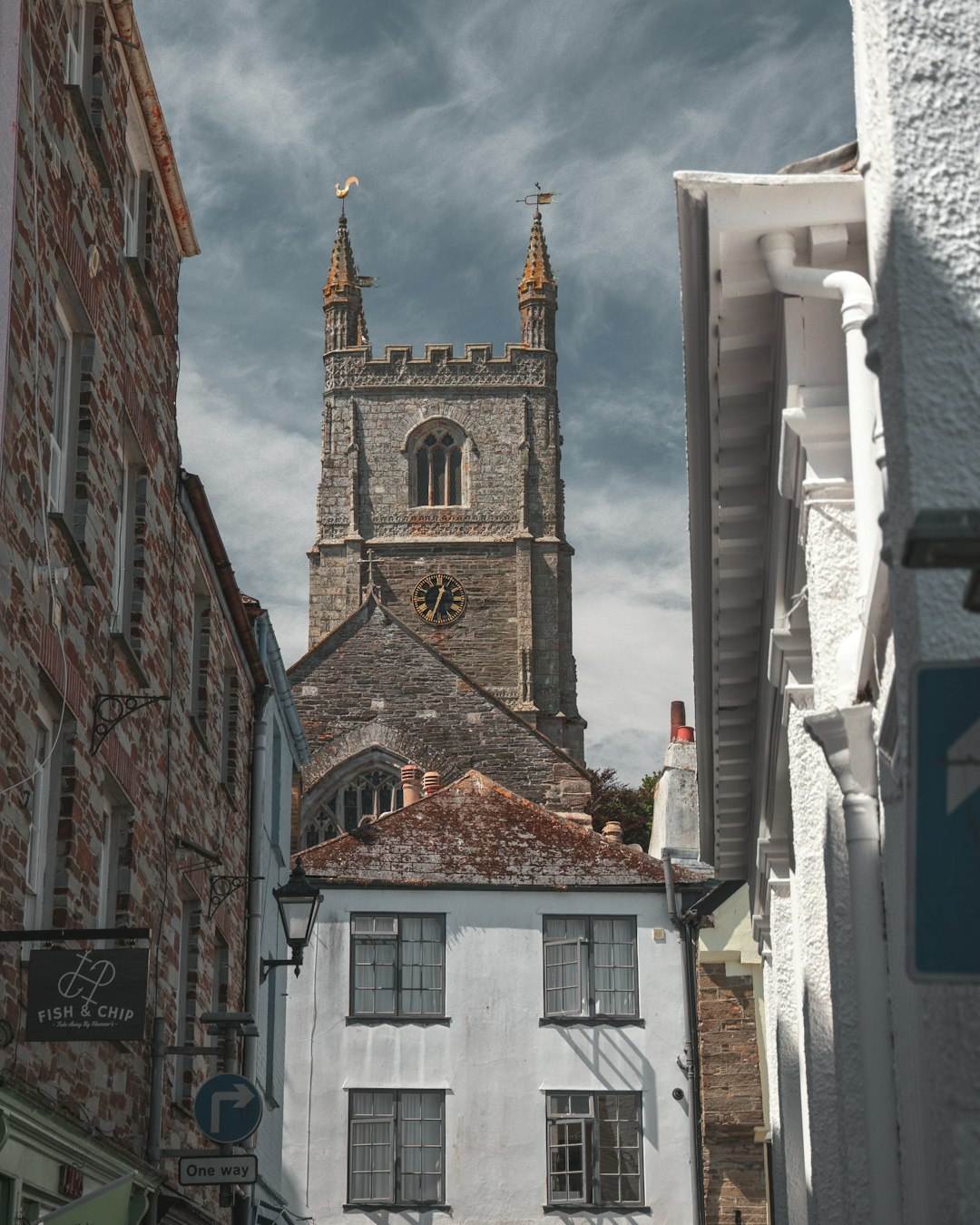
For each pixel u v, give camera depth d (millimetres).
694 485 10812
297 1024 29703
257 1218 22531
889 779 7145
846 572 8344
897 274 5109
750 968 29703
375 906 30359
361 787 63406
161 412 16344
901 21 5320
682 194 8336
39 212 11445
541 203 88688
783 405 9070
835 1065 8570
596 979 30078
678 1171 29062
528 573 81625
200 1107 15305
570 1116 29438
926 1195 5605
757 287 8719
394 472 84000
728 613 12266
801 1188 12562
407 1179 29125
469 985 30047
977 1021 4508
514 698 80062
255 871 20922
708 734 14680
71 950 10258
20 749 10727
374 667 64125
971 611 4035
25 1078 10781
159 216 16438
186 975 17062
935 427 4953
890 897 7391
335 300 86188
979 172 5164
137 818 14492
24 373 10922
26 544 10945
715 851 17484
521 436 84250
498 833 31422
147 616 15336
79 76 13641
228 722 20531
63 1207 10234
